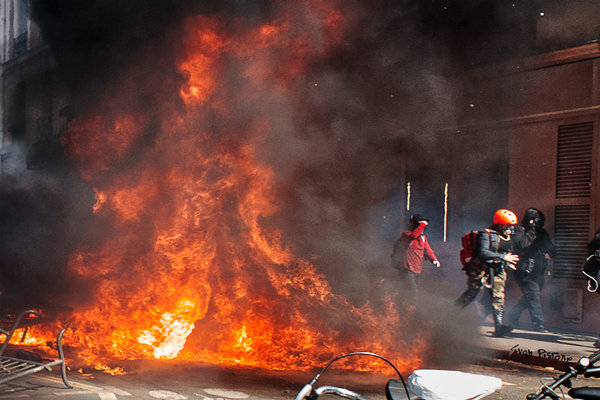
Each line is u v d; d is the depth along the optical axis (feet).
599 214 35.12
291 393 19.39
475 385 8.27
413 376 8.57
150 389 19.07
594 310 35.14
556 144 37.32
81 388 18.39
